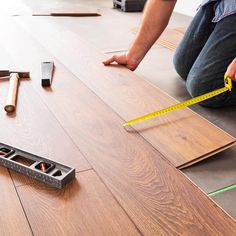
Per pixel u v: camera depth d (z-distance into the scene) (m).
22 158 1.17
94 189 1.07
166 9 1.94
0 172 1.12
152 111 1.55
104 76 1.90
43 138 1.31
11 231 0.90
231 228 0.94
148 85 1.81
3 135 1.31
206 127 1.45
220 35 1.88
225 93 1.85
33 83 1.77
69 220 0.95
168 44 3.03
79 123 1.43
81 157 1.21
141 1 4.39
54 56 2.17
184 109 1.59
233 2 1.85
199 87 1.92
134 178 1.12
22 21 3.06
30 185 1.07
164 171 1.17
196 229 0.93
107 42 3.09
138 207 1.00
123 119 1.47
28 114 1.47
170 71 2.46
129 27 3.63
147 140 1.34
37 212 0.97
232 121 1.80
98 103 1.60
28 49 2.27
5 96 1.61
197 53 2.15
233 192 1.23
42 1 4.65
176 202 1.03
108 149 1.27
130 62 2.07
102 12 4.29
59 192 1.04
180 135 1.38
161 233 0.91
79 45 2.41
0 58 2.08
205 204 1.03
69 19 3.77
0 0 4.47
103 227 0.93
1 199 1.01
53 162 1.13
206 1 2.03
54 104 1.57
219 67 1.85
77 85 1.78
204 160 1.36
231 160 1.38
